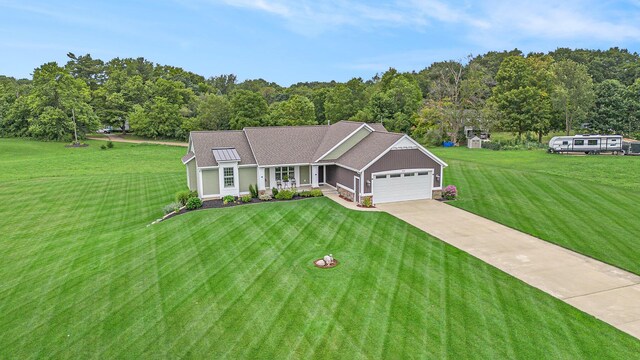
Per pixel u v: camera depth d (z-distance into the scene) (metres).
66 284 17.58
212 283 16.86
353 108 79.19
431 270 17.44
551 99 63.44
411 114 72.94
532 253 19.27
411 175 29.23
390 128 72.25
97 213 29.27
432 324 13.35
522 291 15.50
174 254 20.25
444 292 15.48
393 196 29.05
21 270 19.42
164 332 13.53
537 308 14.24
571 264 17.95
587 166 42.03
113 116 90.12
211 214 26.55
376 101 73.75
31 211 29.97
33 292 17.00
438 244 20.52
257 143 32.88
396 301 14.85
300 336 12.89
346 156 31.08
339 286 16.12
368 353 11.95
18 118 82.94
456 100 67.00
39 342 13.39
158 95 90.81
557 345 12.13
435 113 65.44
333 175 32.91
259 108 73.12
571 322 13.33
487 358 11.60
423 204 28.31
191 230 23.62
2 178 42.62
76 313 15.11
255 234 22.55
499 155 52.25
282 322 13.73
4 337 13.79
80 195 34.50
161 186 37.72
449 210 26.77
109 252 21.05
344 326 13.35
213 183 30.70
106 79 112.44
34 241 23.67
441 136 65.25
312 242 21.08
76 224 26.81
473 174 38.81
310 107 76.94
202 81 142.62
